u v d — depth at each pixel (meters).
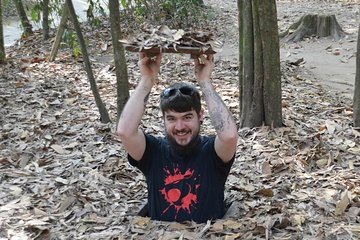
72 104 4.02
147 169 2.17
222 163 2.11
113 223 2.26
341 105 3.96
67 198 2.47
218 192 2.18
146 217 2.22
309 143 3.04
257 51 3.21
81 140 3.26
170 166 2.15
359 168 2.76
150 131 3.42
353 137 3.19
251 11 3.21
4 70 5.04
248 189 2.52
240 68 3.38
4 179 2.74
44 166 2.90
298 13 8.36
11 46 6.43
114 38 3.26
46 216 2.32
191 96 2.03
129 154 2.13
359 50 3.26
